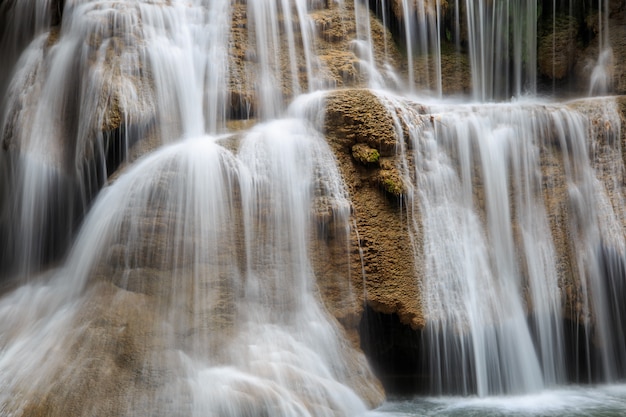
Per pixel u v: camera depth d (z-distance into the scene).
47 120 12.20
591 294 11.54
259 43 13.58
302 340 9.56
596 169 12.05
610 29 15.88
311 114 11.74
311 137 11.28
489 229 11.34
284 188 10.53
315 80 13.75
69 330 8.85
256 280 9.88
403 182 10.91
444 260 10.81
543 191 11.77
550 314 11.27
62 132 12.08
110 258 9.60
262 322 9.56
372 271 10.52
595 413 9.61
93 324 8.79
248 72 13.20
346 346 9.98
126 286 9.32
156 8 12.89
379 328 10.97
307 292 10.15
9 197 12.24
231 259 9.84
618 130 12.18
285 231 10.34
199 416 7.86
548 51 16.19
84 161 11.40
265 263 10.05
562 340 11.41
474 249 11.06
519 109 12.01
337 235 10.58
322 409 8.58
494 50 16.34
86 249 10.01
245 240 10.04
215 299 9.40
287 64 13.70
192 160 10.16
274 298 9.85
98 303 9.14
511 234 11.44
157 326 8.85
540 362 11.16
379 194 10.97
